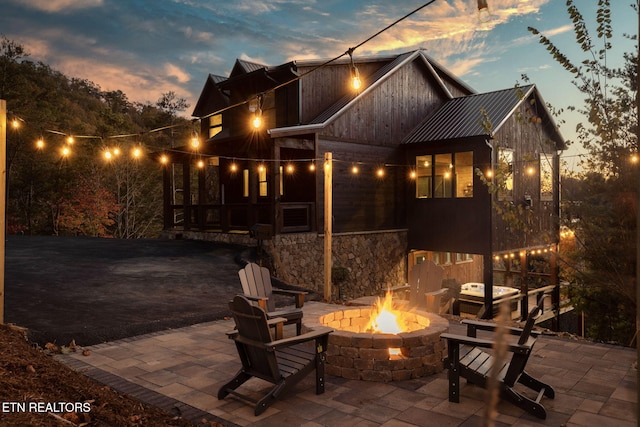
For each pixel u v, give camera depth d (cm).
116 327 683
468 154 1586
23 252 1414
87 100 6025
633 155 441
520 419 414
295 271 1418
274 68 1593
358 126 1594
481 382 445
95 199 2788
